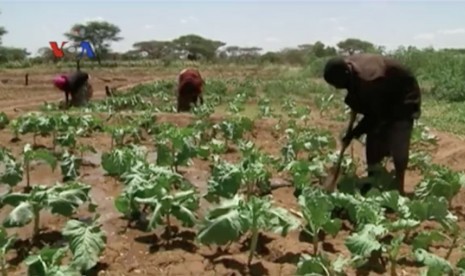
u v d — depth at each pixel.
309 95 28.78
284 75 43.56
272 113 19.55
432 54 34.28
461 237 7.13
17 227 6.86
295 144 11.25
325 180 9.17
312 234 6.58
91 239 6.10
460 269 5.64
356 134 8.89
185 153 10.18
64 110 20.30
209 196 7.90
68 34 70.38
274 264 6.36
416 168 11.14
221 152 11.95
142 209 7.85
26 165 9.44
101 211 8.23
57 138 12.77
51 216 7.88
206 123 14.70
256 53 89.00
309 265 5.49
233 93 30.30
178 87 20.47
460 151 12.75
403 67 8.49
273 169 10.50
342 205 7.46
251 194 8.69
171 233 7.25
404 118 8.60
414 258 6.41
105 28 78.19
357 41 67.88
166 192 7.18
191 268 6.29
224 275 6.11
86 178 10.18
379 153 8.94
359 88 8.45
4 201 6.95
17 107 23.47
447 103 24.25
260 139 15.10
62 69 52.09
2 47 72.38
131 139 14.27
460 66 29.92
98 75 47.94
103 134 14.81
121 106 23.12
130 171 8.30
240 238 7.08
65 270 5.31
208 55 86.75
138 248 6.85
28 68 52.62
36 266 5.39
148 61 68.25
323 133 13.70
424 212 6.83
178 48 88.62
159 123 16.47
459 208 8.51
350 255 6.62
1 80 40.00
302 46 71.00
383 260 6.44
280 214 6.50
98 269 6.24
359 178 8.92
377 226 6.36
